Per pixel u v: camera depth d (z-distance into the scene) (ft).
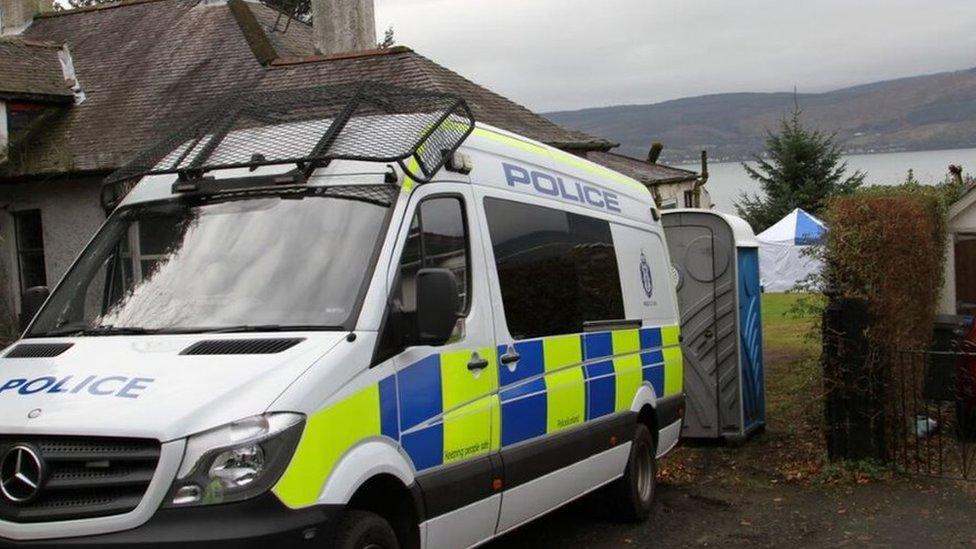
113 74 61.36
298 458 13.94
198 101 56.18
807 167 138.51
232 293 16.67
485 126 21.18
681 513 26.96
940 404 33.40
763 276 115.03
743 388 34.63
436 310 15.72
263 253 17.06
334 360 14.97
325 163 17.67
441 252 18.07
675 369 28.43
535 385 20.36
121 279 18.06
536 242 21.36
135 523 13.38
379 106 19.17
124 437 13.57
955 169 54.75
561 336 21.75
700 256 34.68
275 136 18.81
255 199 17.89
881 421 29.55
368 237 16.74
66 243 54.44
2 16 72.64
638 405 25.46
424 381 16.84
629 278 26.09
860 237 29.60
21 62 59.06
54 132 56.90
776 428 36.76
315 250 16.80
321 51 63.00
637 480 25.73
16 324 53.72
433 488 16.72
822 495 27.99
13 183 55.16
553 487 20.93
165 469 13.39
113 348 15.88
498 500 18.76
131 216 18.76
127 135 54.70
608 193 26.11
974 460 30.53
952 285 49.24
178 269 17.43
